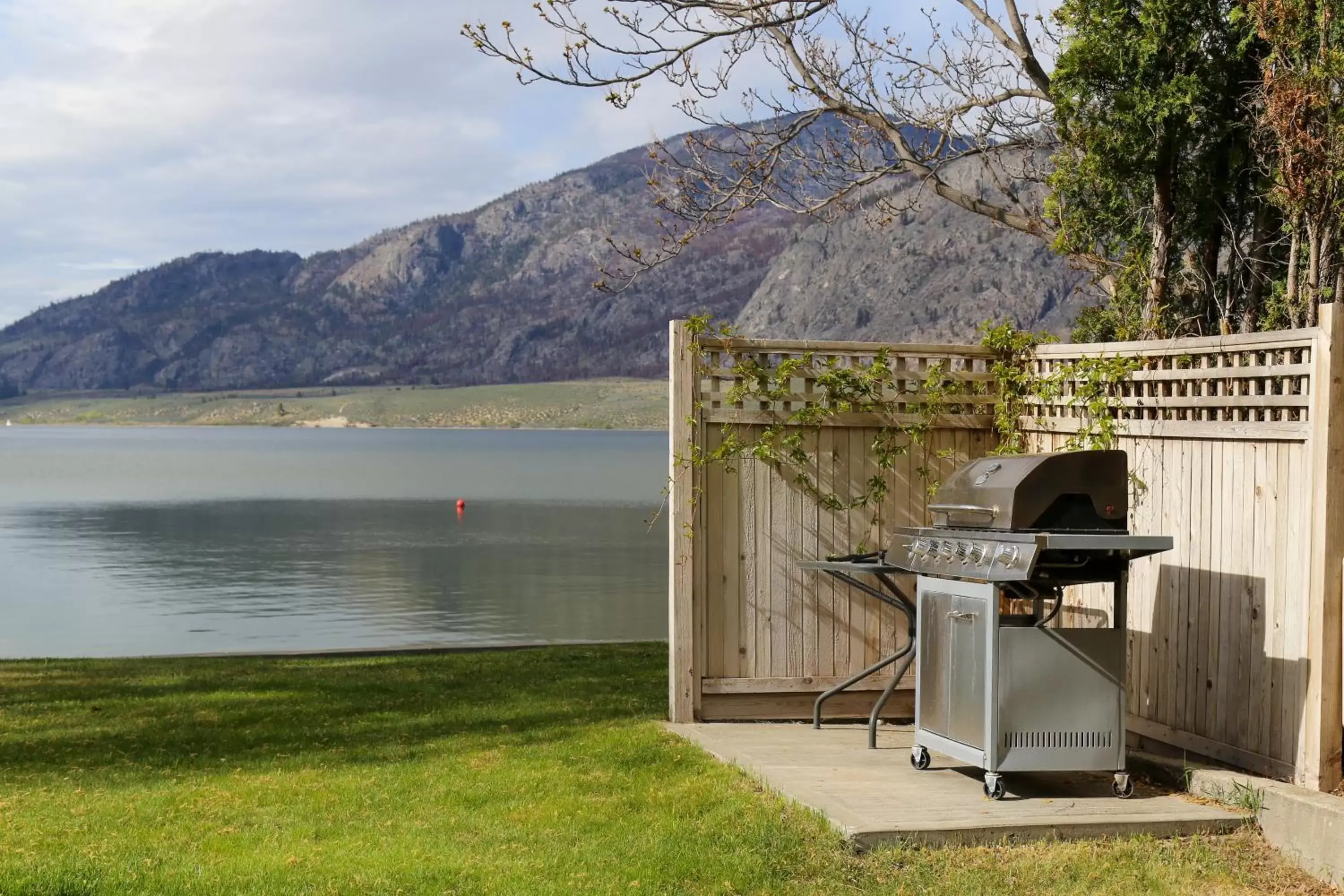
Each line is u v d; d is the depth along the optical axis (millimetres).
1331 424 5094
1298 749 5219
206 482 79562
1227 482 5727
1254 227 10438
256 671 10133
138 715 7965
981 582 5391
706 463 7105
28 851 4879
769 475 7203
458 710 8062
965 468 5859
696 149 10711
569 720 7566
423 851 4871
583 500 61906
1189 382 5988
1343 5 8625
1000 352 7449
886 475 7348
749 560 7188
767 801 5434
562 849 4898
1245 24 9664
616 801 5535
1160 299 10336
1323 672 5109
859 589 6477
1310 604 5164
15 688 9141
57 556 35531
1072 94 10477
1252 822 5145
